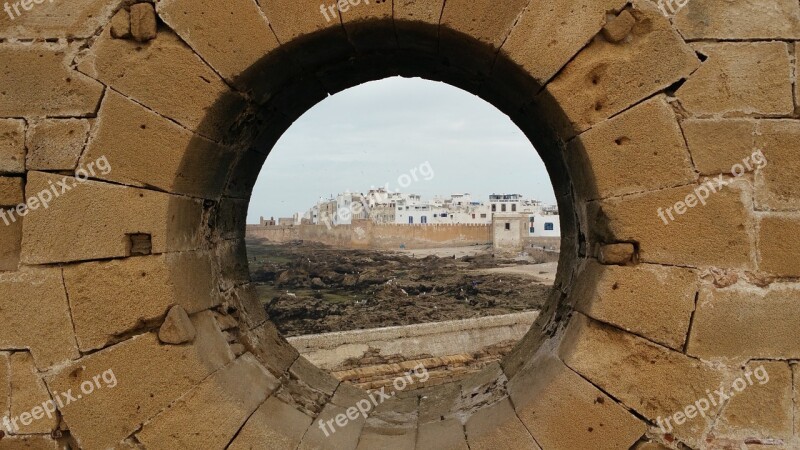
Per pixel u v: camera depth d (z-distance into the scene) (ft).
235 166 14.20
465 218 255.91
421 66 14.20
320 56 12.29
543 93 11.04
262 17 10.84
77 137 10.95
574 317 11.87
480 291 83.51
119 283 10.89
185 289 11.75
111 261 10.91
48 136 10.96
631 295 10.63
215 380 11.29
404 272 115.75
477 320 41.75
